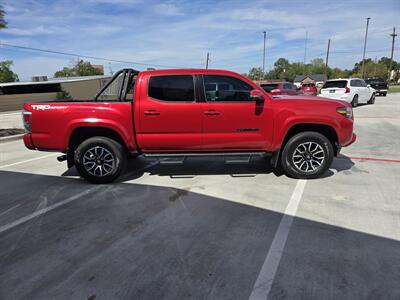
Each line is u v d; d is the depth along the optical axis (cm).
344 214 343
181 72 441
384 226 313
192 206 377
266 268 248
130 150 464
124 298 219
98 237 307
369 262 252
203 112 441
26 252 283
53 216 358
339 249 273
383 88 2666
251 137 452
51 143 451
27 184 477
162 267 254
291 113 446
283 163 468
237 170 529
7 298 222
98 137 458
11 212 372
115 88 555
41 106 445
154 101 440
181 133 448
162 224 332
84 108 442
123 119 444
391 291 219
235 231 312
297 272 242
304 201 383
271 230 311
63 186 465
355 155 611
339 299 212
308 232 305
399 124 994
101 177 464
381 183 443
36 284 237
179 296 219
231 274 242
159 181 478
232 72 446
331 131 466
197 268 251
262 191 422
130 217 351
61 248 289
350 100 1587
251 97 429
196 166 560
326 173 496
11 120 1611
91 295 223
